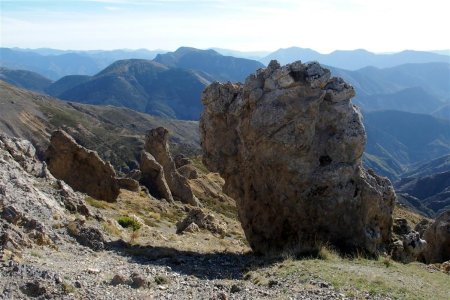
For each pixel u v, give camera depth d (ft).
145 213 160.25
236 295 55.26
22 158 120.57
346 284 59.31
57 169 155.33
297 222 89.66
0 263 53.16
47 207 87.92
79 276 56.18
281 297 53.93
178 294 54.34
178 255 82.38
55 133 158.61
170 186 228.43
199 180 285.23
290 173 89.61
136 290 53.78
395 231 117.39
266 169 91.30
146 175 213.05
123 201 169.68
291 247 87.40
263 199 92.43
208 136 99.25
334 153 90.74
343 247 88.07
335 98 92.32
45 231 73.72
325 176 88.89
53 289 48.34
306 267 67.92
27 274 50.78
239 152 95.71
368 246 89.40
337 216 88.69
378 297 55.16
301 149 89.25
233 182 98.07
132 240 89.61
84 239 79.25
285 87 91.15
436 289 64.90
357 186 91.35
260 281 62.54
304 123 89.20
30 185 92.12
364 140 91.76
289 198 90.02
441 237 113.60
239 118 95.09
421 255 113.70
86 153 159.12
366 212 91.04
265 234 92.22
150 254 79.56
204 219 143.13
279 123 89.30
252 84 93.86
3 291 45.75
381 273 69.46
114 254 76.74
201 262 78.69
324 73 92.02
